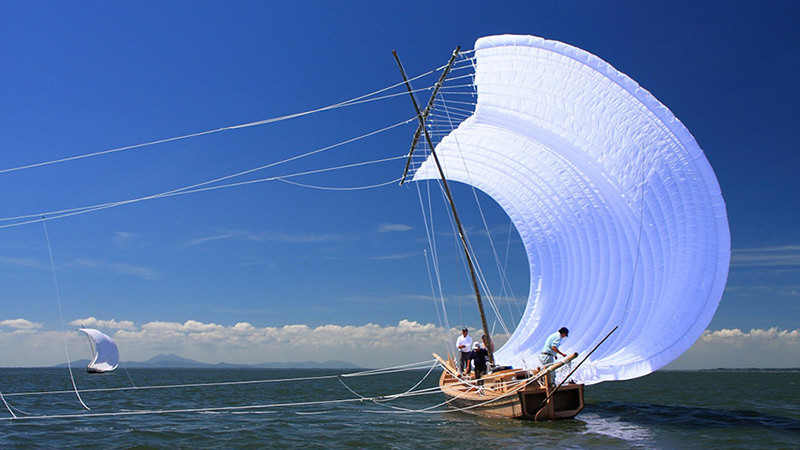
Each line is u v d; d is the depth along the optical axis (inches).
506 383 834.8
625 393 1686.8
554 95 855.7
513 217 1245.1
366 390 2046.0
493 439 694.5
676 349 754.8
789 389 2011.6
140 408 1214.3
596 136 848.3
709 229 741.9
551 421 818.2
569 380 863.1
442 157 1233.4
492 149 1122.7
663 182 788.0
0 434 772.0
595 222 971.9
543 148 993.5
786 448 636.1
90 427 853.8
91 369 3961.6
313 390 2064.5
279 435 767.1
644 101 786.2
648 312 825.5
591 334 990.4
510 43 833.5
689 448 628.4
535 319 1179.9
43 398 1535.4
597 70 804.6
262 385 2578.7
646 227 826.2
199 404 1348.4
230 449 659.4
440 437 725.3
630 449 618.2
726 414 999.0
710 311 725.3
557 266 1136.2
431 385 2386.8
